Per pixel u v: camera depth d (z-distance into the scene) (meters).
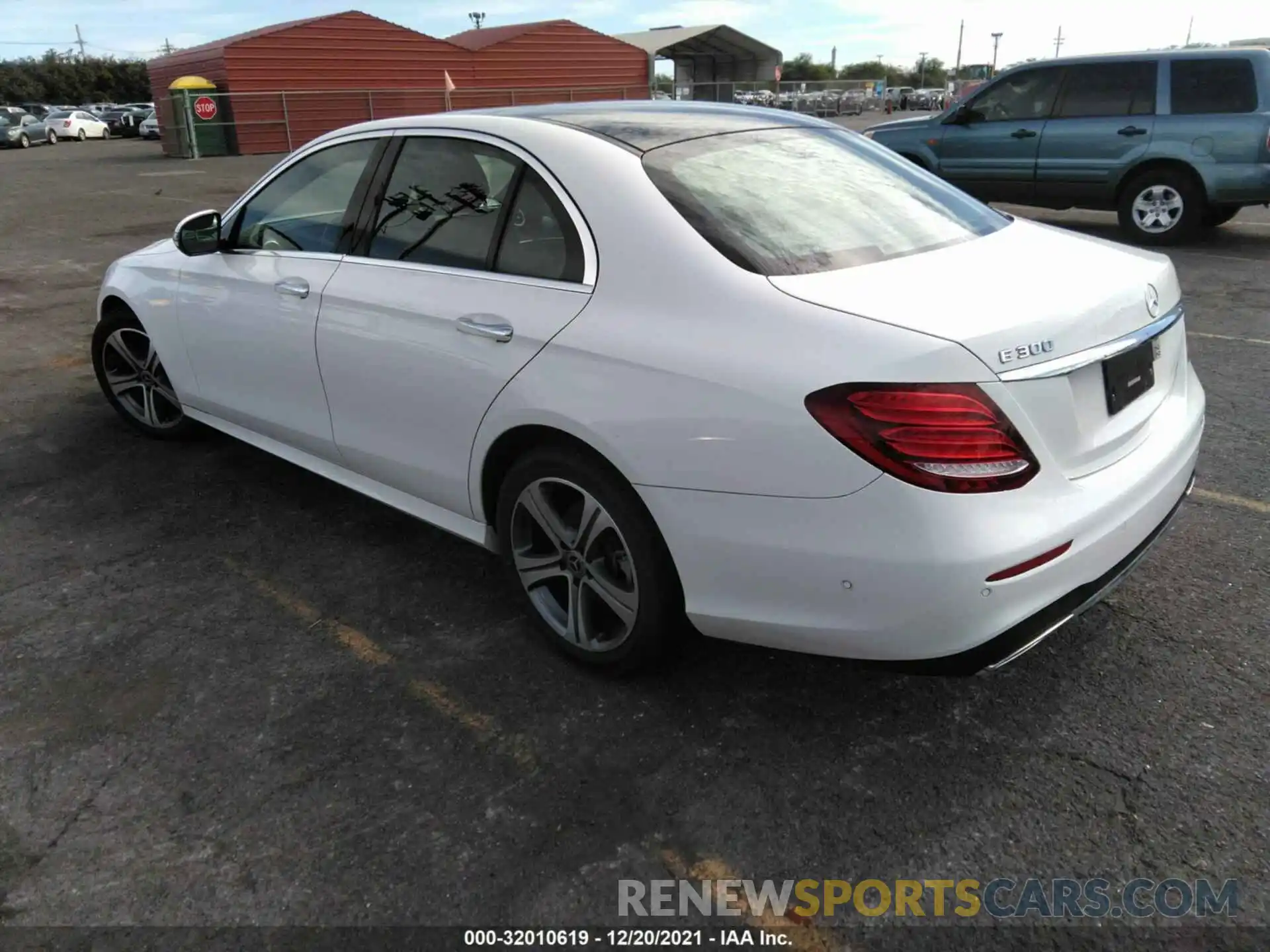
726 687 2.91
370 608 3.41
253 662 3.10
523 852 2.32
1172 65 9.52
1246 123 9.16
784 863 2.29
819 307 2.32
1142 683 2.87
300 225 3.72
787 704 2.83
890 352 2.17
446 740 2.71
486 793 2.51
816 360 2.24
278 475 4.59
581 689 2.92
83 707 2.89
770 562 2.37
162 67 32.34
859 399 2.17
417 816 2.44
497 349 2.85
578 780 2.55
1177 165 9.62
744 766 2.58
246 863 2.30
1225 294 7.79
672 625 2.73
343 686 2.96
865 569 2.23
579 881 2.24
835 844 2.33
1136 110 9.71
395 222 3.34
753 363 2.32
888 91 52.03
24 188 18.67
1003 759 2.58
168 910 2.18
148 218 13.80
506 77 35.44
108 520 4.12
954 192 3.31
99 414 5.46
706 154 2.92
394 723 2.79
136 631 3.28
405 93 32.53
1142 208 9.93
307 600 3.47
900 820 2.39
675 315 2.50
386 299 3.22
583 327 2.65
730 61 45.84
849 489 2.20
